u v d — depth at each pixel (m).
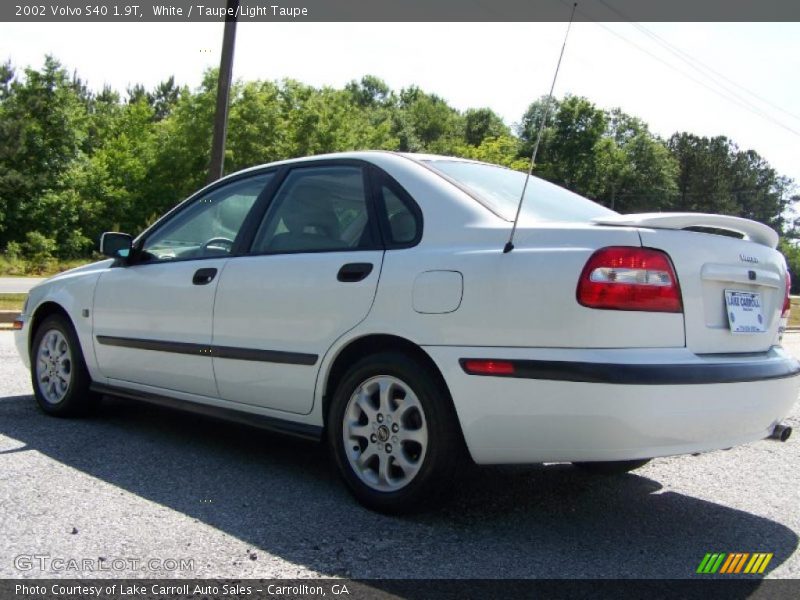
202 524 3.28
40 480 3.81
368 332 3.49
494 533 3.32
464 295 3.21
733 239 3.40
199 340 4.26
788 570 3.04
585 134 56.75
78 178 47.00
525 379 3.03
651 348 3.02
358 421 3.58
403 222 3.62
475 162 4.21
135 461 4.23
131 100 93.12
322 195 4.04
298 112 54.75
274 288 3.90
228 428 5.09
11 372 6.98
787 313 3.74
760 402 3.25
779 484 4.30
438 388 3.27
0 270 32.66
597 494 3.99
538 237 3.18
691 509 3.80
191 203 4.74
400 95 110.50
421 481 3.30
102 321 4.89
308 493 3.76
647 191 71.38
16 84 47.06
